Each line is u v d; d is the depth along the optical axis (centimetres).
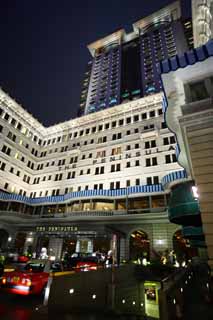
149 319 1012
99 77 7744
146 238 2900
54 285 858
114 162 3634
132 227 2881
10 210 3388
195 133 858
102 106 6538
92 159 3888
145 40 7894
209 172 772
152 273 1869
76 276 1002
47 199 3519
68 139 4525
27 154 4331
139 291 1606
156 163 3272
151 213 2622
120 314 1020
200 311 819
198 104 905
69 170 3997
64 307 875
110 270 1344
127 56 8044
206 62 905
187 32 7331
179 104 1084
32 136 4641
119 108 4203
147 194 2841
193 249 2759
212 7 1591
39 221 3384
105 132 4125
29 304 869
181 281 1017
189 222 1185
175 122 1147
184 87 1010
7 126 4025
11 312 741
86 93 7744
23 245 3612
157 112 3806
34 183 4231
